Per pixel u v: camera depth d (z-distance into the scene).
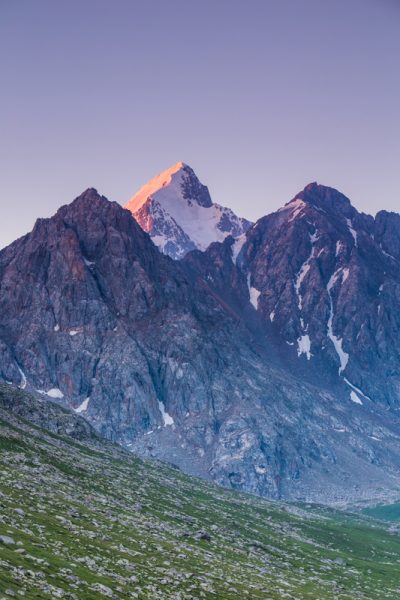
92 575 114.44
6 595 86.81
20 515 141.00
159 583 126.88
